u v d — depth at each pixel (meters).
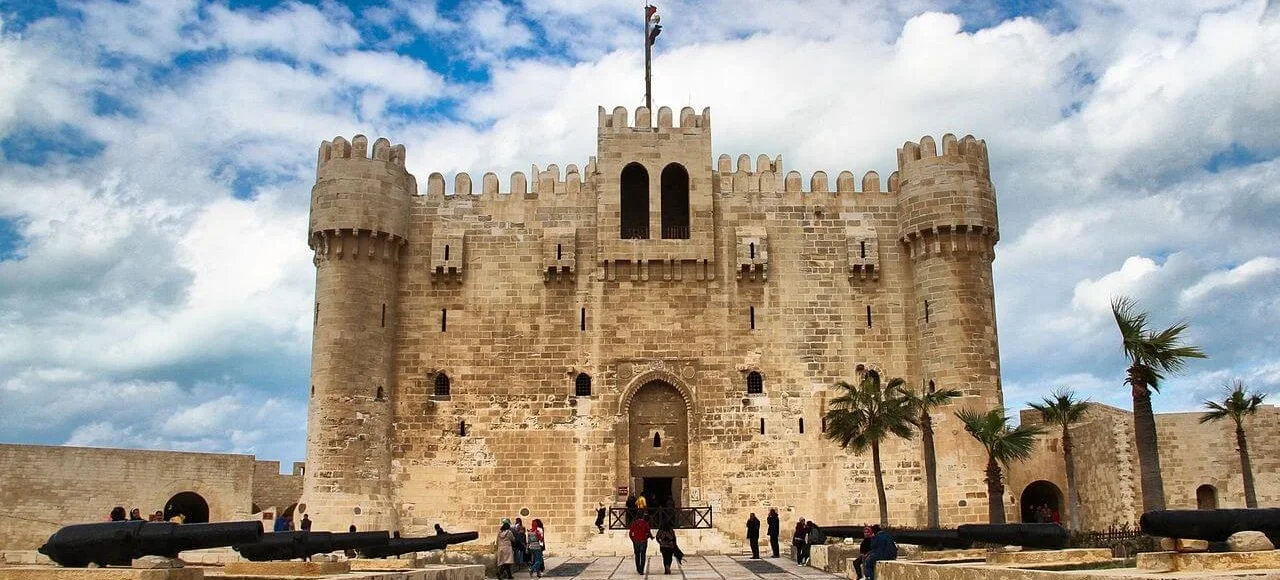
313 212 51.69
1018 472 52.81
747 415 51.25
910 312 52.88
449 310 52.62
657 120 54.47
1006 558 22.34
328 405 48.81
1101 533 39.19
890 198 54.66
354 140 51.88
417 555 32.28
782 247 53.47
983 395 49.44
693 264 52.75
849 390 45.62
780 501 50.28
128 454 55.34
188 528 18.95
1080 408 45.44
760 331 52.28
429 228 53.78
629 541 47.53
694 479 50.44
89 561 18.33
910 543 31.73
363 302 50.47
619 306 52.47
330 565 21.19
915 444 50.69
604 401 51.44
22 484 51.84
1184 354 33.53
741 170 54.53
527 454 50.88
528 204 54.06
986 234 51.69
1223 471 49.72
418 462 50.84
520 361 52.00
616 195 53.34
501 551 33.91
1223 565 16.53
